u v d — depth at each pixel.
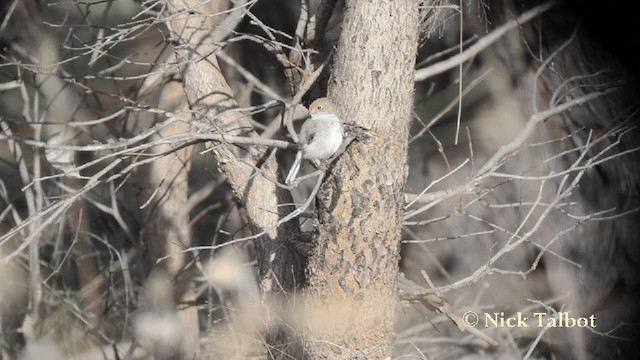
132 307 12.52
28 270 12.36
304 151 7.46
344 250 7.82
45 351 11.48
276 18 13.36
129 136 12.38
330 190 7.78
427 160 13.96
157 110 8.52
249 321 10.38
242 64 13.31
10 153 14.31
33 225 11.58
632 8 13.24
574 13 13.24
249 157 9.31
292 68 9.61
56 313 11.91
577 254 12.29
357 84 7.63
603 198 12.32
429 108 13.96
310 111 7.62
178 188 11.80
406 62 7.71
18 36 12.06
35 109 11.84
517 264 13.07
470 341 12.06
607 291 12.22
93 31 13.63
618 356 12.08
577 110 12.50
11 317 12.45
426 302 9.12
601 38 13.36
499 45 13.15
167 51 12.32
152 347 11.77
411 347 12.21
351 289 7.88
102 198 13.77
